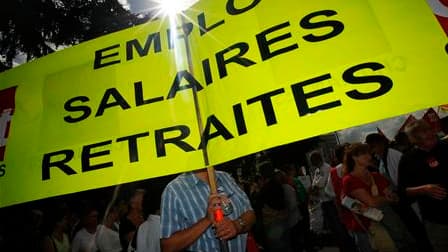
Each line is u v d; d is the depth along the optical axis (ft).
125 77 6.27
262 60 5.35
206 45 5.89
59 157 6.08
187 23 6.18
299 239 19.38
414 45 4.63
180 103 5.80
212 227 6.05
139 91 6.08
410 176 9.55
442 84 4.41
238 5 5.81
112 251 12.16
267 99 5.15
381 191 10.88
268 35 5.43
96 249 12.79
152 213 9.71
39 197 5.97
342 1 5.15
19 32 43.70
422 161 9.31
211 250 5.96
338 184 13.50
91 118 6.18
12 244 12.69
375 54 4.76
